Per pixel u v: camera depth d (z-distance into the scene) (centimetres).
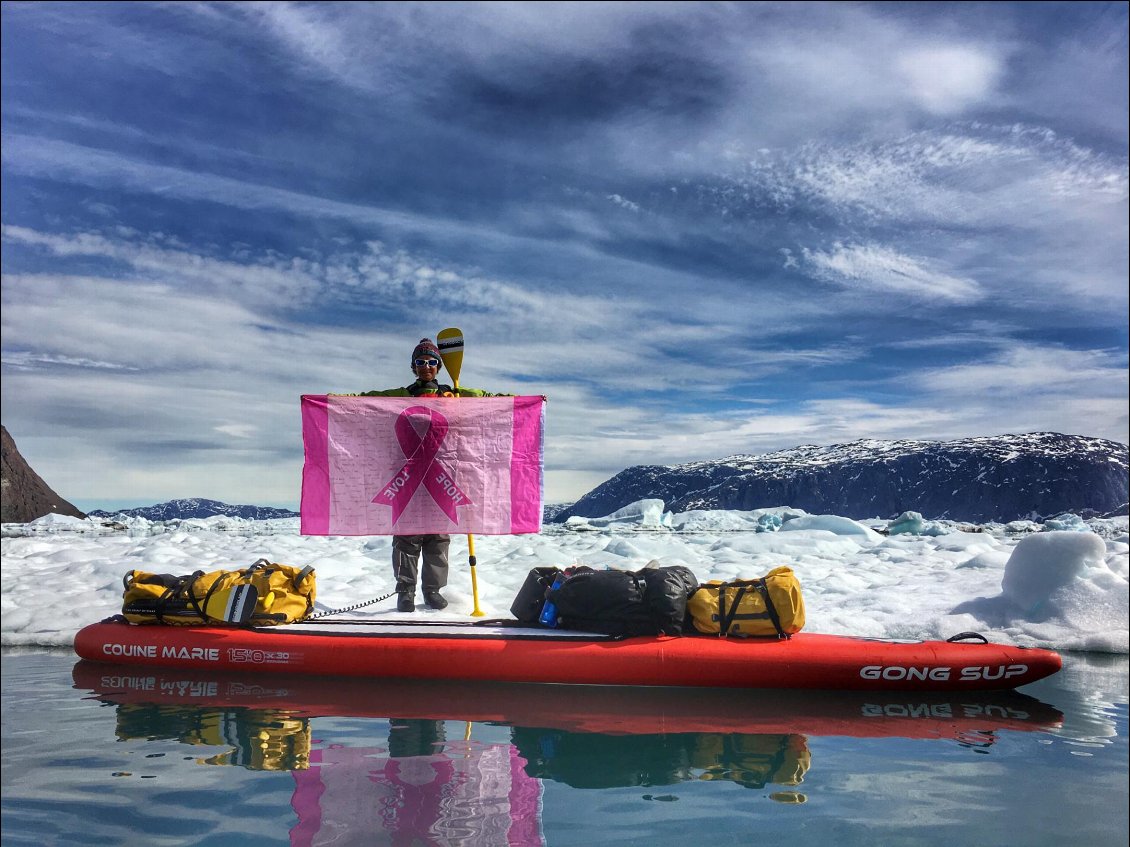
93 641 530
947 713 405
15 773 292
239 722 372
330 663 491
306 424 575
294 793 270
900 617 643
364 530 568
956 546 1116
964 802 269
